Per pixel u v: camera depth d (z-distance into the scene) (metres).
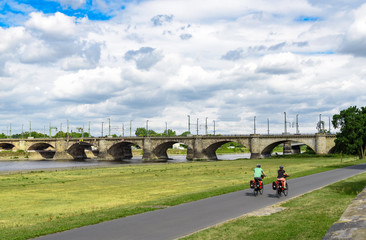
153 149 175.62
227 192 31.14
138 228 17.17
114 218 19.89
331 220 16.91
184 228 17.02
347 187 31.22
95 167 107.44
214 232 15.74
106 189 45.12
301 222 16.91
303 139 136.75
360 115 112.75
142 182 53.44
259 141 146.62
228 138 154.00
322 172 52.22
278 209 21.19
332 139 132.12
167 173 71.69
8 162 168.50
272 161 107.69
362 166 67.25
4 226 21.91
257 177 28.75
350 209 18.95
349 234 13.28
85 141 193.75
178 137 167.25
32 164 148.12
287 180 40.69
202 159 158.38
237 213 20.66
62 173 79.62
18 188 48.84
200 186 43.72
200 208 22.67
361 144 110.81
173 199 27.16
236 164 98.69
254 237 14.69
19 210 29.55
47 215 26.27
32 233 16.81
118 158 197.38
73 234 16.28
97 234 16.14
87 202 33.31
